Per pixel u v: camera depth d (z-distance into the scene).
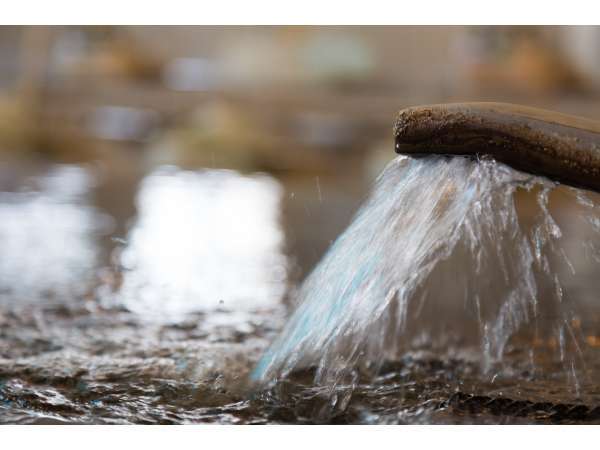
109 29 7.85
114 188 5.02
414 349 1.69
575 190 1.36
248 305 2.25
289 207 4.44
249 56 7.96
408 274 1.47
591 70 6.82
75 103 7.75
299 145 7.11
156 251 3.09
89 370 1.56
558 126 1.28
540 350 1.72
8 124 7.01
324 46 7.90
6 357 1.65
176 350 1.74
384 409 1.39
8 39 8.54
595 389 1.52
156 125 7.85
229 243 3.32
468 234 1.62
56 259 2.85
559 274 2.46
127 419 1.32
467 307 1.93
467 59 6.88
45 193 4.67
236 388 1.48
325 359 1.54
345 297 1.52
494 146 1.32
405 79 8.01
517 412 1.40
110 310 2.15
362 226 1.54
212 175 6.00
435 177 1.45
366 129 7.75
